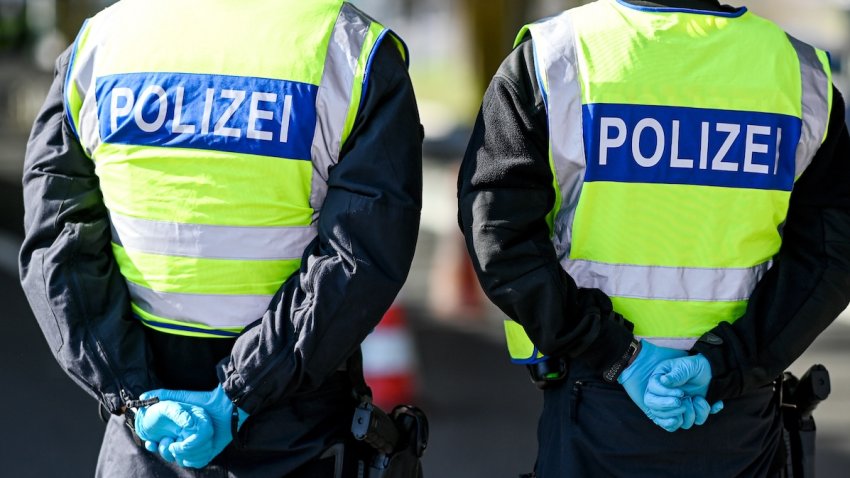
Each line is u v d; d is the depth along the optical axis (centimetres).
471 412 1842
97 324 748
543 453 800
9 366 2069
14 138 8088
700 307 773
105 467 770
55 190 766
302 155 731
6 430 1691
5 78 10144
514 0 5466
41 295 753
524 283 738
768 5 7338
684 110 759
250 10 748
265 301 745
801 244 780
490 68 5553
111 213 762
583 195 759
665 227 763
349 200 719
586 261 772
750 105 765
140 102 741
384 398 1811
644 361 753
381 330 1822
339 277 711
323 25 741
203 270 739
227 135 729
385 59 738
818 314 765
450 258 2762
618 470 767
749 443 776
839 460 1681
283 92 729
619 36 766
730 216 766
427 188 5341
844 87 4325
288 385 716
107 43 762
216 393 716
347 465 759
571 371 784
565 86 754
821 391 801
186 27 748
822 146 781
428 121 8362
